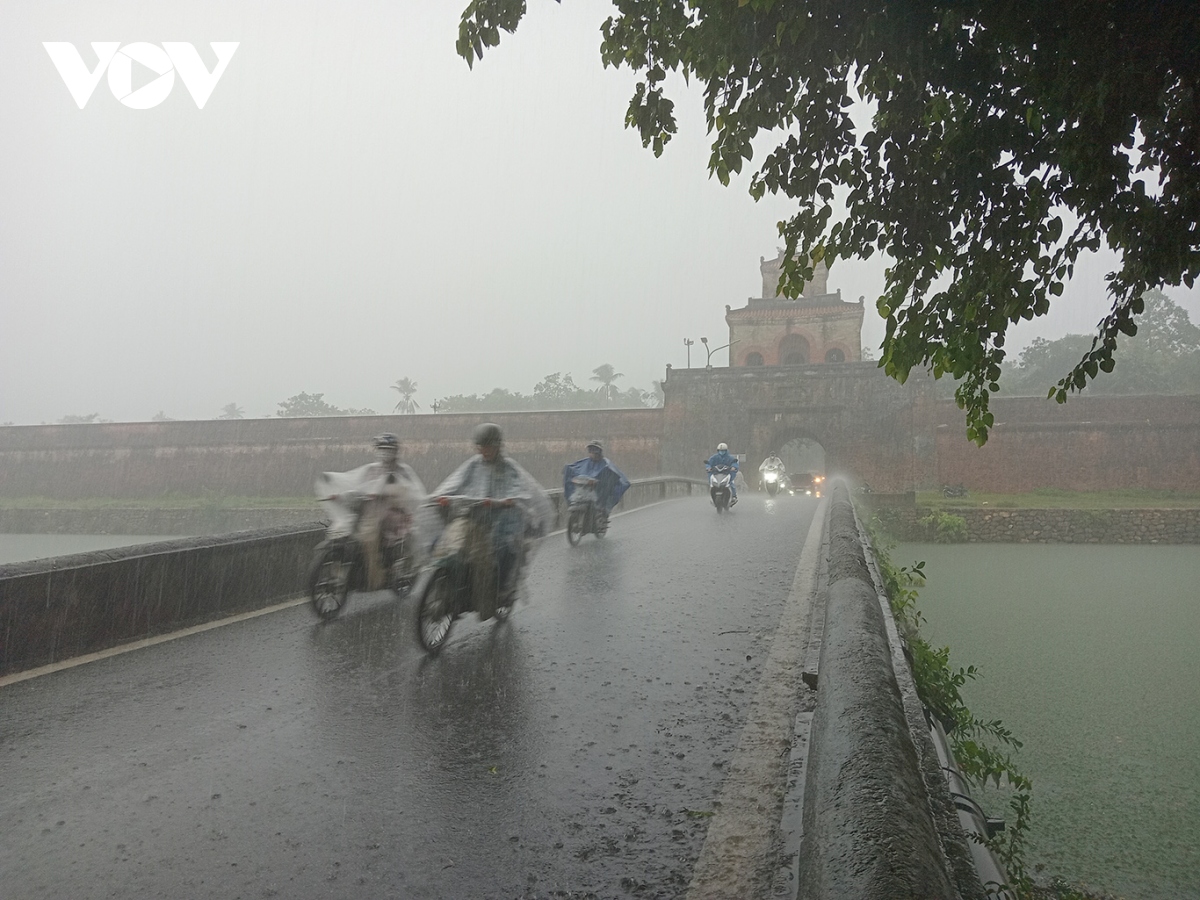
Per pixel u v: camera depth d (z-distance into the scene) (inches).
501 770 135.8
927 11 123.6
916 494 1432.1
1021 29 118.4
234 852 108.7
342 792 127.7
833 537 253.9
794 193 152.7
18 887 100.8
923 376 1469.0
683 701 171.0
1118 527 1143.6
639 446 1601.9
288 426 1706.4
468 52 161.5
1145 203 125.1
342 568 264.4
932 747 101.3
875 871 44.4
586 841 109.3
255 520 1508.4
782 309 2041.1
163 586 244.4
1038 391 2181.3
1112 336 136.3
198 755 144.2
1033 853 231.8
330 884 100.2
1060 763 300.0
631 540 500.4
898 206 147.1
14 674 197.0
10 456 1801.2
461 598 225.1
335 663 206.8
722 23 139.0
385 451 287.0
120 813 121.1
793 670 189.5
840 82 141.0
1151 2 111.0
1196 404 1364.4
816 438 1537.9
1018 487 1421.0
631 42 159.5
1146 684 395.2
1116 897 210.5
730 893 91.7
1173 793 269.6
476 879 100.6
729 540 486.6
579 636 235.0
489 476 249.8
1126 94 115.8
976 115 134.3
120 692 182.2
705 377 1578.5
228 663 207.0
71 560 219.5
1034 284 139.8
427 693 180.7
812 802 61.6
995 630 535.5
